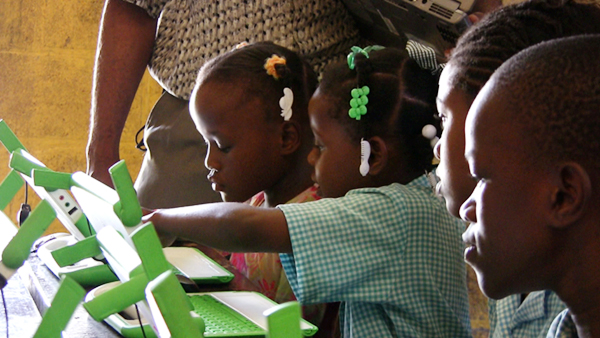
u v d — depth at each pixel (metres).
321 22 1.63
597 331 0.59
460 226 1.23
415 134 1.22
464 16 1.28
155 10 1.82
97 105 1.90
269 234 1.09
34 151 3.10
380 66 1.22
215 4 1.67
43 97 3.10
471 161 0.63
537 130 0.58
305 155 1.45
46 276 1.17
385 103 1.20
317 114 1.25
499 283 0.63
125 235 0.74
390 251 1.12
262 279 1.42
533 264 0.60
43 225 0.90
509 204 0.60
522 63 0.60
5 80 3.06
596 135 0.56
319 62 1.64
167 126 1.79
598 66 0.57
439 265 1.15
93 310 0.63
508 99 0.59
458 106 0.86
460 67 0.87
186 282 1.17
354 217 1.11
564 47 0.59
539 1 0.88
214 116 1.39
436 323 1.15
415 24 1.39
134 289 0.64
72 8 3.10
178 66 1.76
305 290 1.09
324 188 1.26
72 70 3.12
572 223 0.58
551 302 0.91
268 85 1.41
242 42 1.64
